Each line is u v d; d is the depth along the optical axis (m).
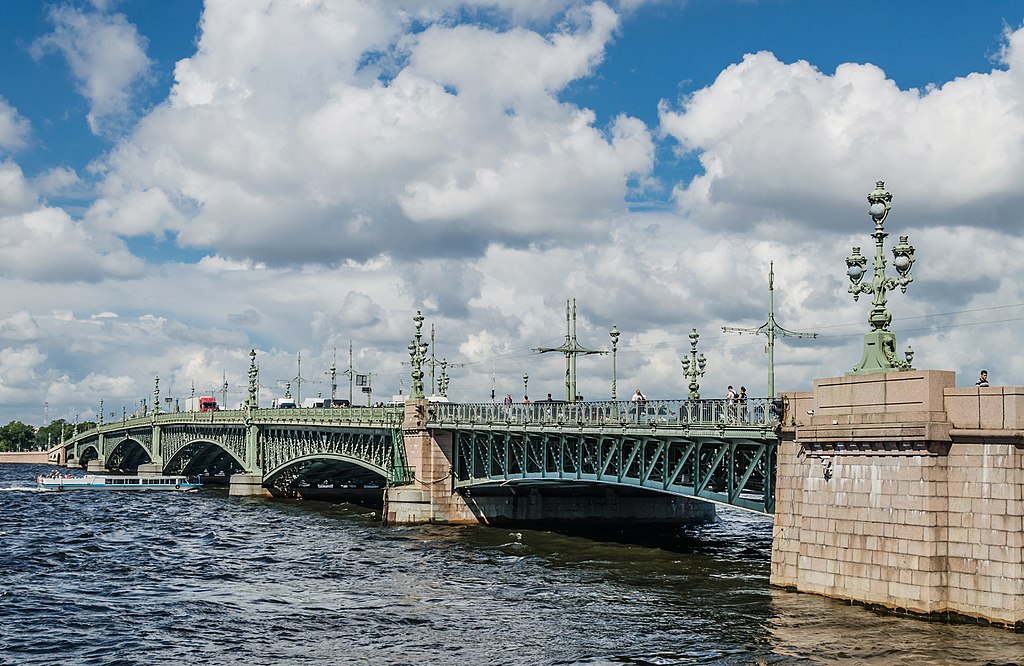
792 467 53.94
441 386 121.75
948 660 40.91
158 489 169.00
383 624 52.34
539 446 88.12
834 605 49.97
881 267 50.72
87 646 48.97
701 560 72.44
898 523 47.59
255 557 77.81
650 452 73.38
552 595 59.00
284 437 138.25
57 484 167.88
